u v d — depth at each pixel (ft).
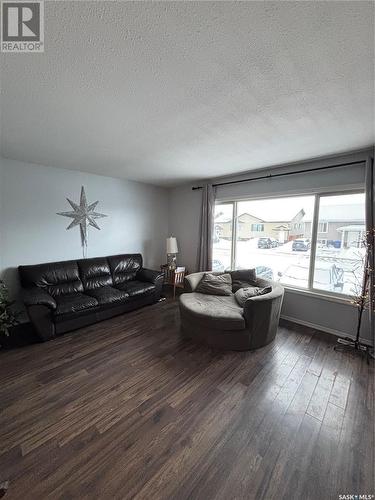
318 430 4.89
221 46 3.64
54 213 11.42
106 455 4.27
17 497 3.58
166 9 3.03
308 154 8.97
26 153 9.17
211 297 10.19
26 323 10.16
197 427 4.92
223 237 14.02
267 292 8.78
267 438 4.68
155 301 13.03
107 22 3.23
